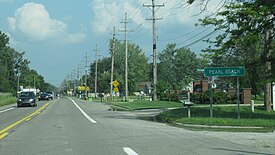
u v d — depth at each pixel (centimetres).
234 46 2453
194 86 5681
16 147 1279
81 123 2250
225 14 2288
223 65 3225
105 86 11650
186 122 2138
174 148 1261
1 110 4078
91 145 1321
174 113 2906
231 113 2839
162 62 10256
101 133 1705
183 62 9919
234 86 5275
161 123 2359
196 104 4697
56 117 2817
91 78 16362
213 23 2434
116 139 1490
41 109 4134
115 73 10294
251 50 2622
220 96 4675
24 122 2345
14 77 13538
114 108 4238
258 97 6278
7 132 1755
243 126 2016
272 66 2389
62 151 1191
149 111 3866
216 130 1909
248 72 2822
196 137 1585
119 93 10150
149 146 1302
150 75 12456
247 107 3362
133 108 4253
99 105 5375
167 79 10050
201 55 2531
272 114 2747
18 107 4772
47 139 1487
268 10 2133
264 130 1900
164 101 5138
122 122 2359
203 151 1202
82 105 5350
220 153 1170
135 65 10462
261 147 1315
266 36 2391
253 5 2177
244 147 1307
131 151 1188
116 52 10319
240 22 2286
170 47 10200
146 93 11375
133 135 1631
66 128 1936
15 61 13900
